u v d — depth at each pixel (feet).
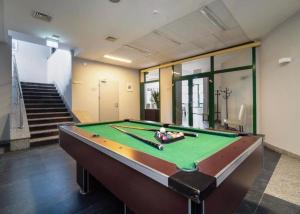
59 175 8.87
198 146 5.09
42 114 17.94
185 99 20.33
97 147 4.75
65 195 6.97
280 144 12.03
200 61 18.71
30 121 16.42
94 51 17.11
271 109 12.91
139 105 25.96
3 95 14.80
